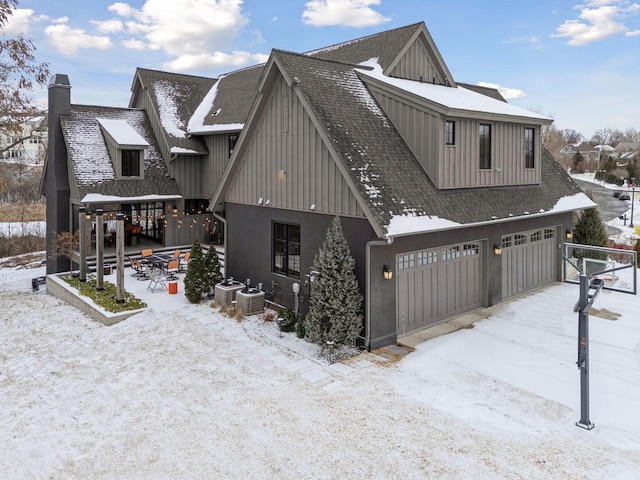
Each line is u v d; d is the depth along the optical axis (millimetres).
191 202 23266
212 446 7434
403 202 11211
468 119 13312
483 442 7430
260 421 8117
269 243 14125
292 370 10078
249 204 14766
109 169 20344
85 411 8703
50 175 20516
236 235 15469
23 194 45375
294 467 6891
